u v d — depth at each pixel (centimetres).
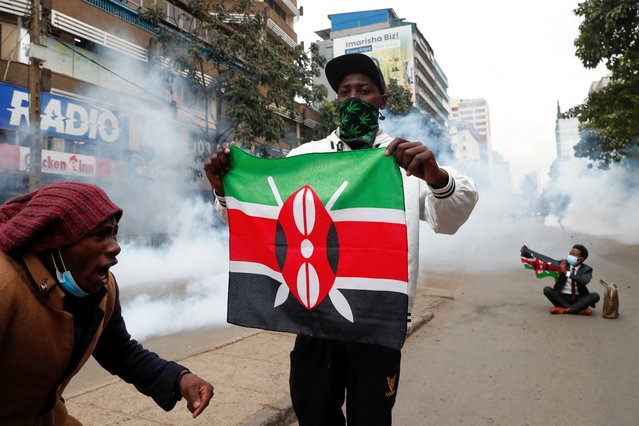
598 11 1198
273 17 2856
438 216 186
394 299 175
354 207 185
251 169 206
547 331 579
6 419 138
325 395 198
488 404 359
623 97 1455
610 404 354
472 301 789
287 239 196
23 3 1166
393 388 193
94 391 349
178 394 177
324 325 185
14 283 125
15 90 1134
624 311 691
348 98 208
